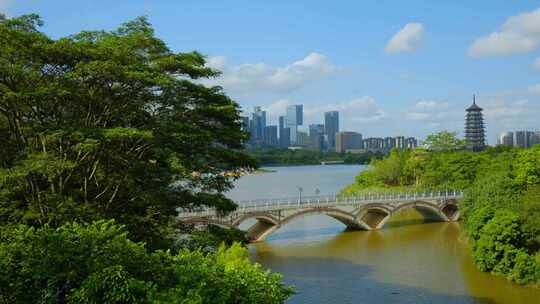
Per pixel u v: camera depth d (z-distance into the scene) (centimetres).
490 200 7300
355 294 5416
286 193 15438
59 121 3033
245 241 3678
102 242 2095
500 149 16138
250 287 2100
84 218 2833
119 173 3262
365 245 7950
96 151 2986
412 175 14662
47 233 2059
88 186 3294
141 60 3256
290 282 5853
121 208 3338
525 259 5691
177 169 3281
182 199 3347
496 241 5991
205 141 3222
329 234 8925
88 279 1870
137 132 2798
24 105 2920
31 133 2919
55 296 1905
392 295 5378
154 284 1944
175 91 3269
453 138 16138
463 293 5412
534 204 6097
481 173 12469
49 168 2678
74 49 2884
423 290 5541
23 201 2981
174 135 3039
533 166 8325
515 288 5528
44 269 1919
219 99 3525
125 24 3422
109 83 3022
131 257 2062
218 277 2103
